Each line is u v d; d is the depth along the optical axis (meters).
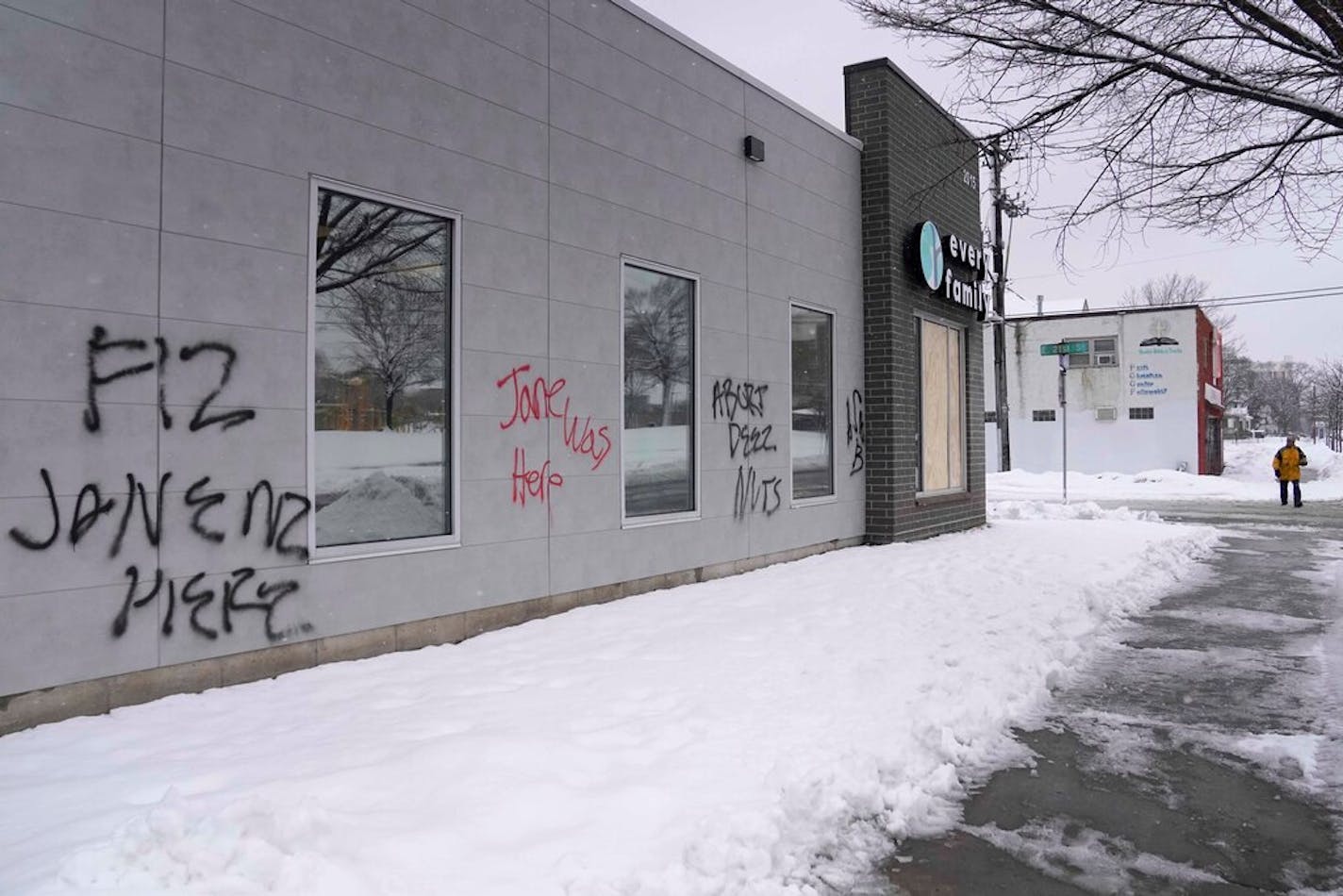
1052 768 5.02
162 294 5.19
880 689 5.89
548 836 3.64
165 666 5.20
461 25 7.05
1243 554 13.64
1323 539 15.45
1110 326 36.91
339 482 6.23
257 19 5.68
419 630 6.67
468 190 7.09
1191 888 3.67
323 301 6.14
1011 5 7.29
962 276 15.69
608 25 8.52
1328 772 4.94
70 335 4.80
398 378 6.65
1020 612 8.41
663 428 9.32
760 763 4.53
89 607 4.88
